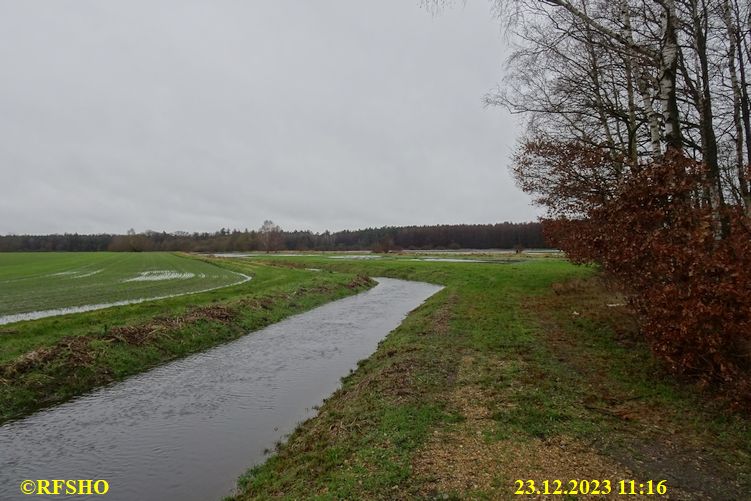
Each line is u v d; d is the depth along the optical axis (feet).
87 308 73.97
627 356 36.42
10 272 162.30
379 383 34.27
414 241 536.83
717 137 47.19
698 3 37.52
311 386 38.93
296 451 25.70
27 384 36.04
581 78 56.95
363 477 20.63
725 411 24.73
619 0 37.01
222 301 74.90
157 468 24.98
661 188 27.02
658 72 32.60
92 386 39.24
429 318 60.85
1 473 24.76
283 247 597.52
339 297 102.17
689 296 23.82
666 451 21.52
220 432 29.63
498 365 36.76
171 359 48.19
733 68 42.19
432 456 21.99
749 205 41.22
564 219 44.19
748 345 25.77
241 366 45.29
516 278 103.71
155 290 103.04
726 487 18.42
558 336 45.32
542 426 24.68
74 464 25.59
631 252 28.04
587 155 39.14
